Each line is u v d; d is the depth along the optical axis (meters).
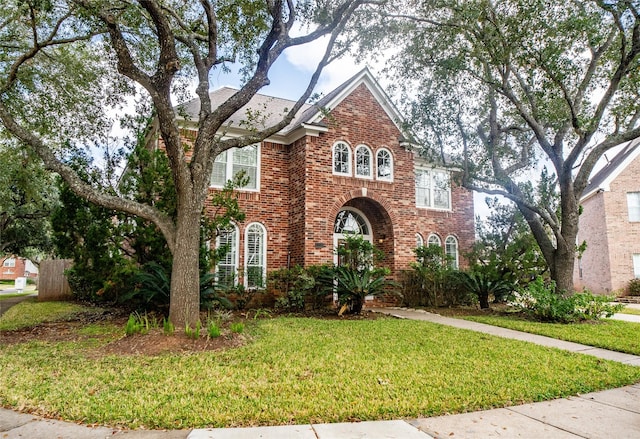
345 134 14.63
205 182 8.05
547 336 8.70
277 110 16.58
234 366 5.77
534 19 9.82
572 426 3.95
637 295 19.52
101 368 5.61
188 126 12.67
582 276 23.53
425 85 13.05
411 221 15.49
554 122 11.64
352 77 15.02
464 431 3.77
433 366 5.93
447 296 14.79
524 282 13.77
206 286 10.40
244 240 13.66
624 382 5.43
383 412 4.17
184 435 3.59
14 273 59.69
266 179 14.37
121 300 10.27
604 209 21.09
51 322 10.29
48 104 11.48
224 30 9.79
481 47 11.34
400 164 15.58
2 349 6.95
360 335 8.31
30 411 4.15
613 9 9.87
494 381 5.25
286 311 12.49
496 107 13.49
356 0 9.36
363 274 12.31
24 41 10.70
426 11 11.15
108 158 10.81
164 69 7.87
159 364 5.78
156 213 8.03
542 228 12.52
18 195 19.78
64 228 10.38
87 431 3.66
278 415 4.02
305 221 13.45
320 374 5.43
